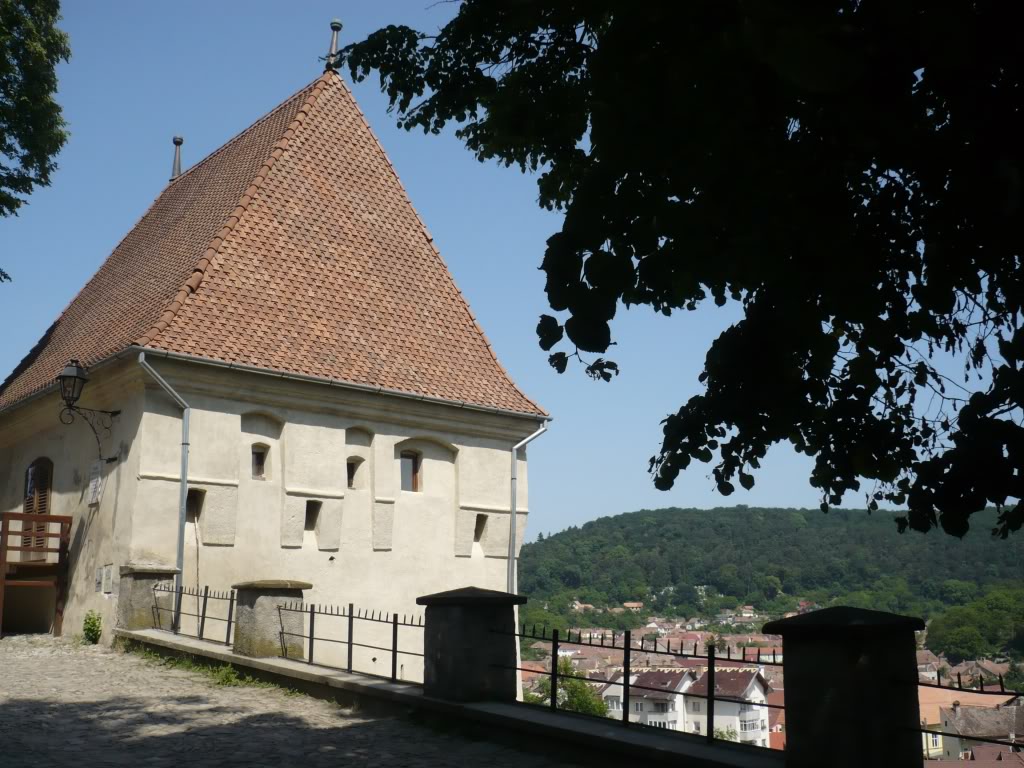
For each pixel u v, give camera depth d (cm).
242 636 1404
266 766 866
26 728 1027
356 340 2220
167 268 2264
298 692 1254
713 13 570
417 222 2586
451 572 2297
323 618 2064
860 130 571
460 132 1041
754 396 860
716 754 770
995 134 561
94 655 1673
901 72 532
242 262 2138
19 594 2320
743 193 625
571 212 652
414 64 1020
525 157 1014
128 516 1844
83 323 2475
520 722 925
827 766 684
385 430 2216
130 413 1914
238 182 2405
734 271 644
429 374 2300
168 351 1866
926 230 695
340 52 1036
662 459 936
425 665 1069
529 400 2477
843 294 667
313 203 2369
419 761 882
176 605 1766
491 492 2383
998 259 674
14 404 2264
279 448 2061
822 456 941
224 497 1944
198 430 1925
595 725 896
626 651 903
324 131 2514
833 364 786
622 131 613
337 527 2111
